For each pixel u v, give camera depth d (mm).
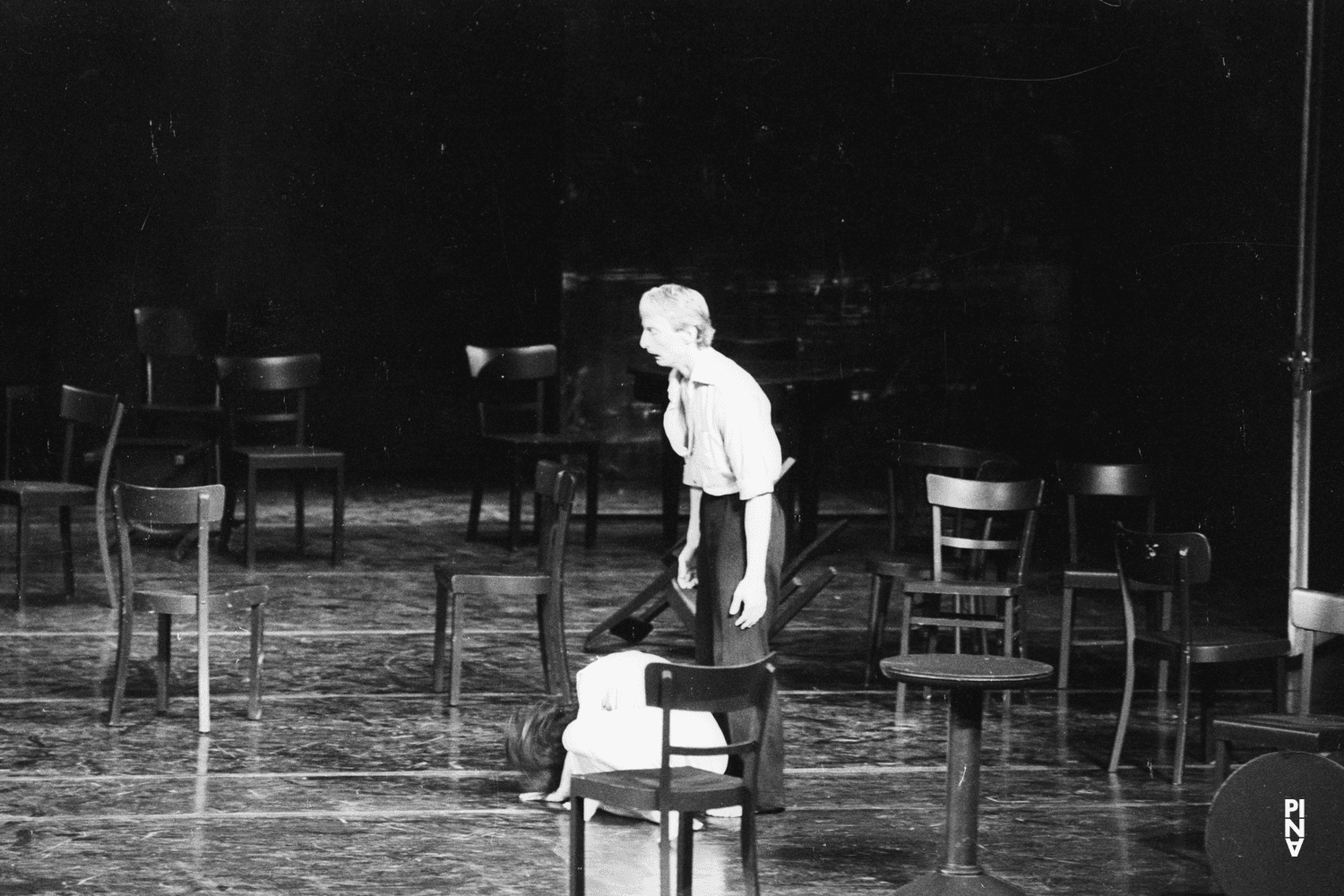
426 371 35188
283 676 18203
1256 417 24281
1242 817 10242
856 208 31375
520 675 18531
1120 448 29188
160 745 15234
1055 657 20266
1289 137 23828
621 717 13352
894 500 22000
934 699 17953
